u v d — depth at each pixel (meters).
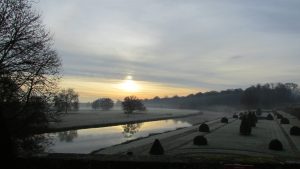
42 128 22.42
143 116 134.12
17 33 19.86
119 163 12.38
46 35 31.02
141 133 66.81
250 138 47.50
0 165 10.07
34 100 20.88
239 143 41.56
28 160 12.60
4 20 19.14
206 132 56.31
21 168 12.54
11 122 19.41
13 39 19.39
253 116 72.00
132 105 142.62
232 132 56.38
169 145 39.44
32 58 20.70
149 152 32.09
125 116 129.00
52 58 22.25
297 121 85.19
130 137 58.03
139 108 157.00
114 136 59.84
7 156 10.26
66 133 64.00
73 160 12.53
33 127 21.55
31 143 21.12
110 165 12.39
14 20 19.72
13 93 19.41
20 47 19.80
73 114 135.50
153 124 98.00
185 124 98.38
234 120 94.31
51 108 22.91
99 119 102.62
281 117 89.25
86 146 44.88
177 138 47.62
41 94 21.45
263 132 56.78
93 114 141.00
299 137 50.22
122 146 40.78
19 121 20.20
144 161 12.31
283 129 63.19
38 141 22.05
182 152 33.41
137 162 12.33
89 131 69.62
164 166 12.22
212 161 12.34
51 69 22.17
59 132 65.50
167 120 120.81
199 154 31.78
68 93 144.62
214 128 64.88
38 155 13.02
